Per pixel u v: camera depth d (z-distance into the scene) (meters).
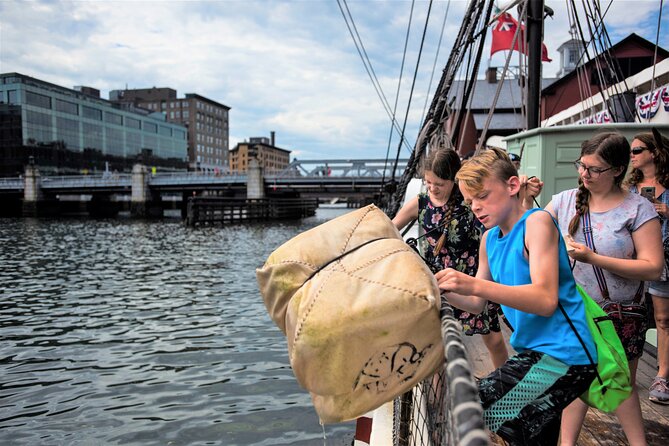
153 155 106.94
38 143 81.06
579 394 1.60
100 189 65.44
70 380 6.57
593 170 2.15
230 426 5.10
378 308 1.04
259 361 7.29
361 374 1.08
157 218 60.00
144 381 6.48
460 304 1.82
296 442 4.71
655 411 2.70
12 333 9.05
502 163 1.66
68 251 24.34
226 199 50.50
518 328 1.70
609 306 2.14
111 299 12.31
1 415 5.46
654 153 2.80
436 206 2.78
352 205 124.75
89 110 90.69
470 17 5.77
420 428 1.95
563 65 31.77
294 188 60.59
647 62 23.03
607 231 2.17
